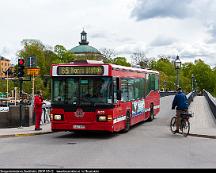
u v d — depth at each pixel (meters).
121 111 19.33
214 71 173.50
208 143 16.42
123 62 102.62
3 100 76.94
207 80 166.38
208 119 26.28
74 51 158.88
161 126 23.73
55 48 141.00
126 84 20.33
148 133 20.20
